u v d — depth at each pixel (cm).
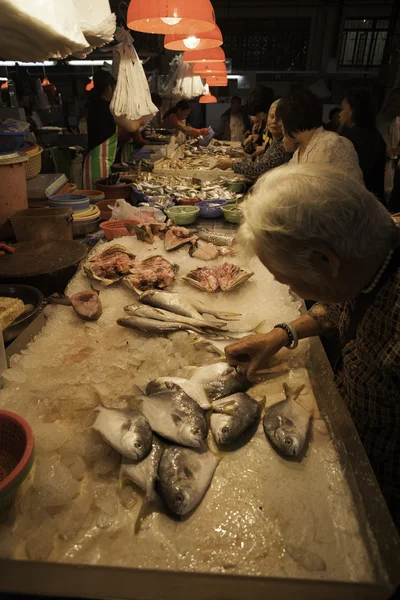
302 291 127
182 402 135
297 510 108
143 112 435
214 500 111
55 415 138
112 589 95
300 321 175
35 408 140
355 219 108
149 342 178
